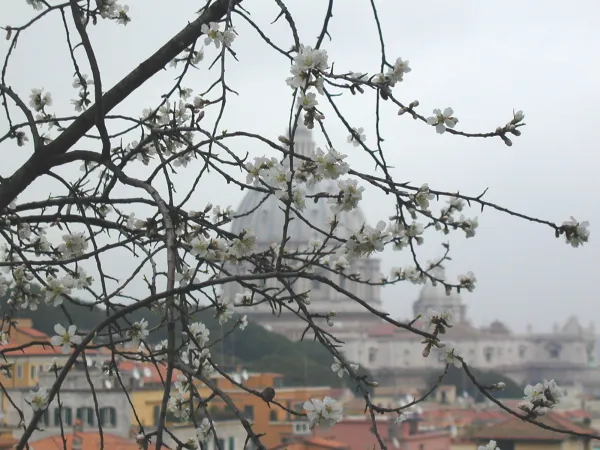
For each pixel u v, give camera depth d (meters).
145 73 6.54
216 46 5.89
